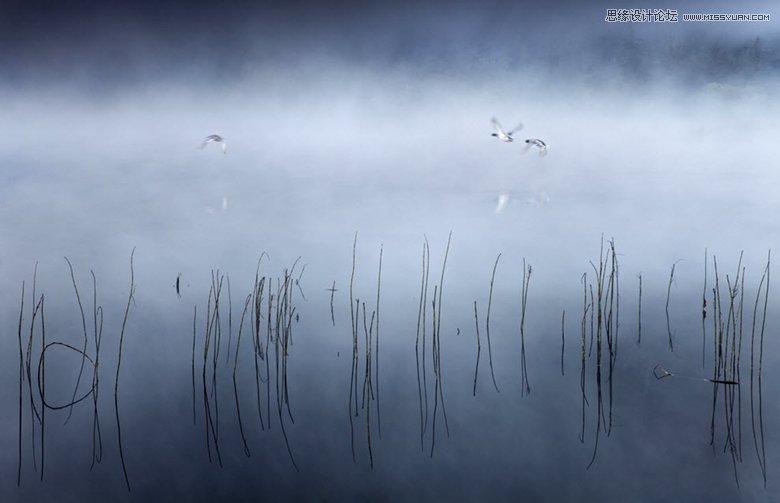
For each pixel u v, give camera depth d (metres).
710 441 7.56
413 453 7.66
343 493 7.00
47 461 7.52
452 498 6.84
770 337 9.79
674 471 7.14
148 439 7.92
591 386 8.74
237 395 8.80
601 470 7.18
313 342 10.21
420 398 8.63
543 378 8.99
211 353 9.91
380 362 9.53
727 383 8.52
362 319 11.05
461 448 7.65
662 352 9.49
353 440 7.86
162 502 6.87
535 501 6.84
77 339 10.41
